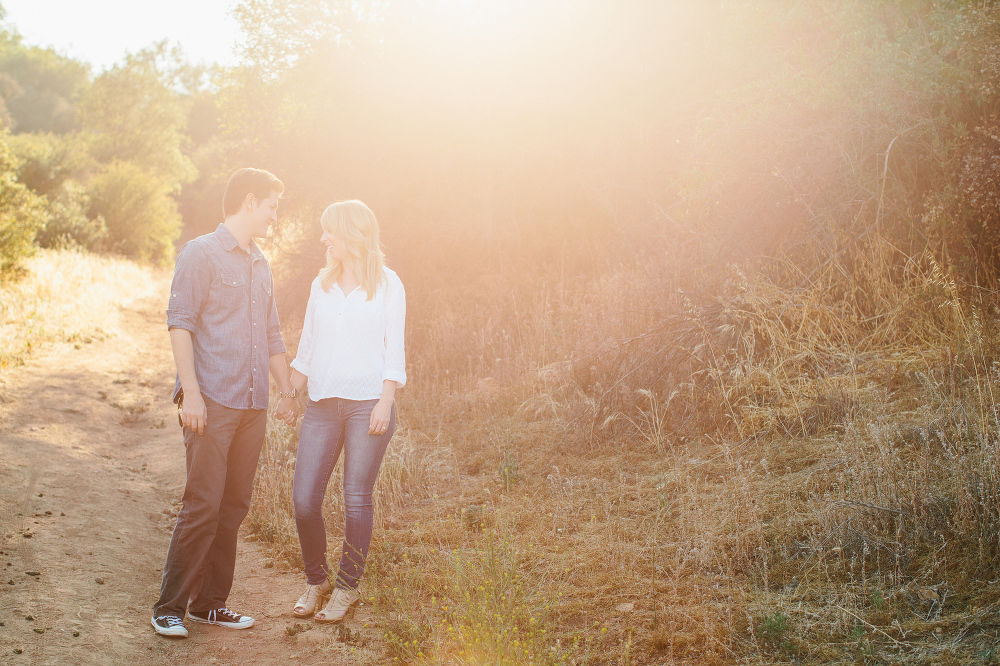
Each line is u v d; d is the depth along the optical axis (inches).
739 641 105.6
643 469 173.5
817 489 141.2
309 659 114.2
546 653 104.6
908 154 221.1
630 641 105.7
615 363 210.8
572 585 128.3
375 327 125.9
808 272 216.1
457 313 313.1
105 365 344.2
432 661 110.0
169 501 189.2
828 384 176.7
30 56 2410.2
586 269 325.1
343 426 128.6
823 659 98.9
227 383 116.3
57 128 2090.3
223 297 116.9
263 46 377.1
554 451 192.9
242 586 142.9
